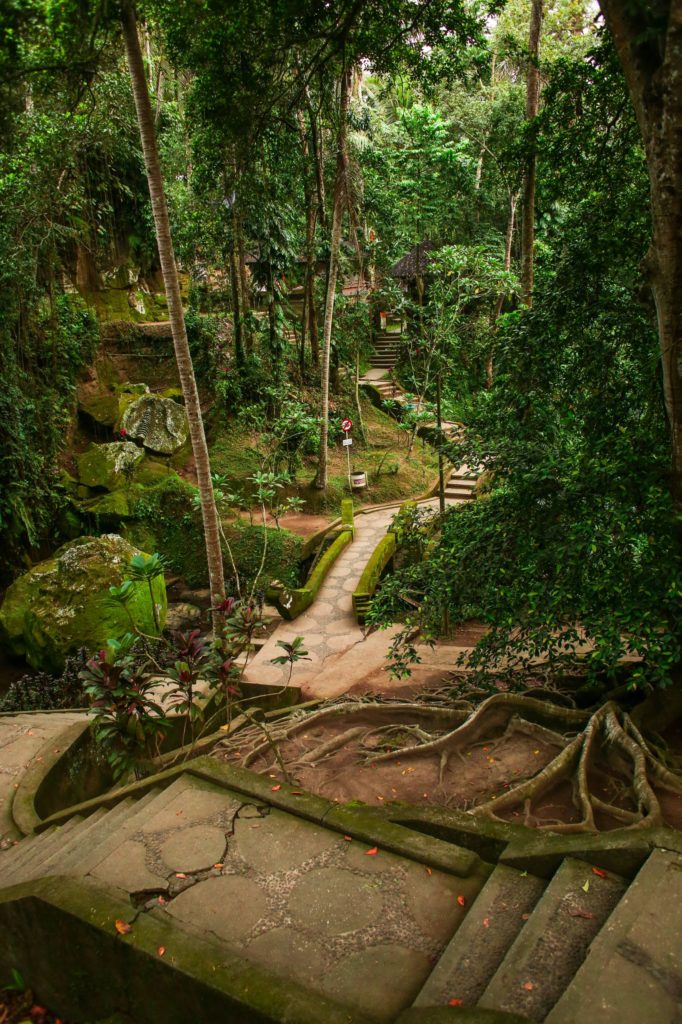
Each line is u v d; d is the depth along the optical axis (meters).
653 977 2.40
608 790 4.61
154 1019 2.91
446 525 7.22
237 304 18.69
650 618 4.88
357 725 6.20
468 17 8.71
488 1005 2.41
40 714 8.03
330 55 9.16
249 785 4.05
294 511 17.58
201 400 19.42
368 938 2.91
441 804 4.68
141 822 3.80
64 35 6.05
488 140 21.58
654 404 5.98
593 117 7.16
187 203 16.94
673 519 4.97
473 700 7.06
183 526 15.52
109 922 2.93
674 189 4.30
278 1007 2.43
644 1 4.30
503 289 18.47
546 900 2.87
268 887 3.23
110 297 18.94
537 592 5.57
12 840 5.20
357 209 16.28
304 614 12.37
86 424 17.61
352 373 22.52
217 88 9.24
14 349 14.56
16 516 13.94
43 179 12.97
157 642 10.96
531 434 6.81
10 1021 3.31
